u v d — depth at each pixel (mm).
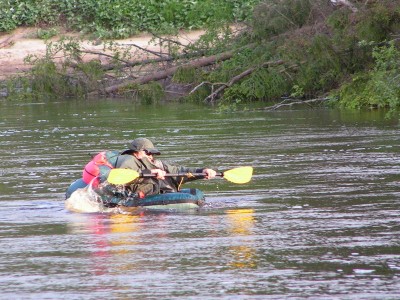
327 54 49875
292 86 55219
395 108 45094
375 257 17609
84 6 72500
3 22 71562
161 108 53844
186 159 32344
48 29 71312
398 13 48125
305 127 41625
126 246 19078
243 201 24266
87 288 15930
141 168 24219
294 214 22156
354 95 50000
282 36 53750
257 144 36031
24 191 26547
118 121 46906
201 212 22828
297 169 29453
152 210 23250
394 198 23875
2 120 48969
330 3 52500
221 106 50188
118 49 64312
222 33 59750
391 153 32344
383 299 15000
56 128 44219
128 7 72000
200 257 17953
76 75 61062
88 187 23922
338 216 21750
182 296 15367
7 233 20719
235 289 15703
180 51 63719
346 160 31047
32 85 60781
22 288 16016
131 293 15578
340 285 15797
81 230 20906
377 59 47031
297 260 17531
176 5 71000
